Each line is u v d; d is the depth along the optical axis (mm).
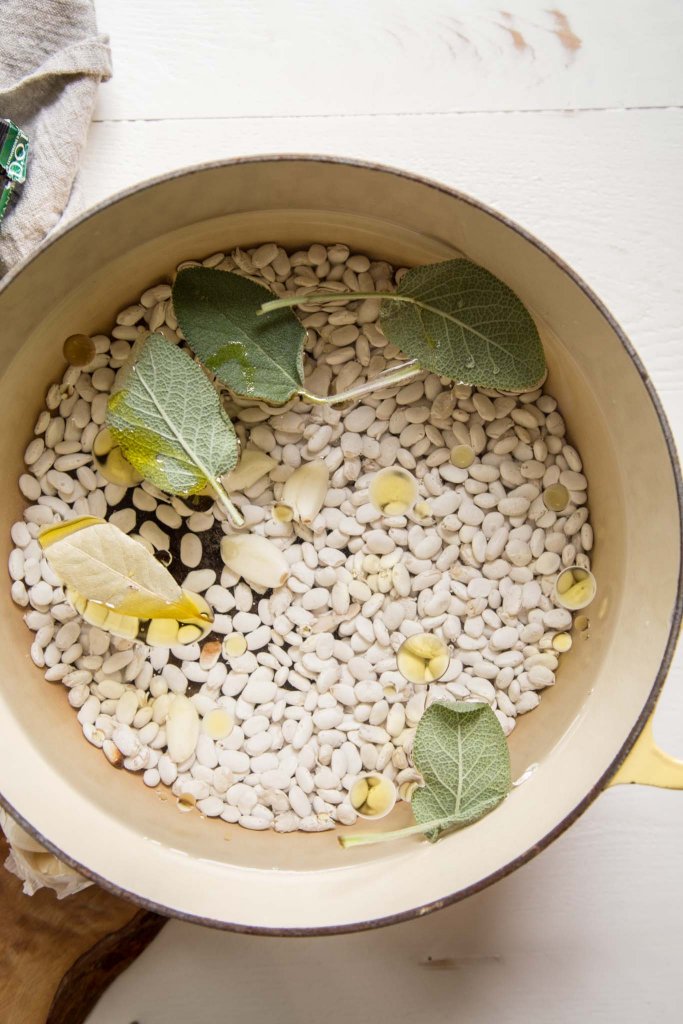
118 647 567
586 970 594
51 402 560
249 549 568
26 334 528
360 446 572
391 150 580
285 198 530
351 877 525
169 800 564
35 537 562
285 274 565
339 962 597
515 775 552
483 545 572
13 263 561
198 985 595
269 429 571
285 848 553
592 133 584
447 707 529
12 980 569
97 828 521
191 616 554
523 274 515
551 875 594
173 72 576
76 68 557
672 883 592
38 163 561
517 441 573
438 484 574
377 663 572
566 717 542
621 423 521
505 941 596
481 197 582
